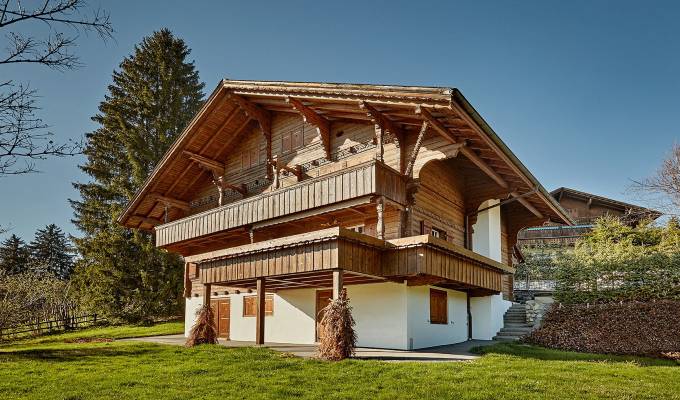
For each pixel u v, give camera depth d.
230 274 13.69
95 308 29.09
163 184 20.78
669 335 13.94
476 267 14.75
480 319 17.25
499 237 18.95
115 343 14.75
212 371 9.03
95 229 30.88
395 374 8.48
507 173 15.32
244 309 18.03
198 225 18.12
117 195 30.84
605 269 17.83
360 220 14.73
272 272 12.41
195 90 35.06
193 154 19.28
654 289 16.86
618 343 13.83
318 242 11.38
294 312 16.25
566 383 7.88
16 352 12.10
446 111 11.78
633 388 7.63
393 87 12.19
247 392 7.38
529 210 19.33
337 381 8.02
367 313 14.02
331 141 15.97
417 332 13.61
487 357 10.64
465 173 17.44
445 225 15.88
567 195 36.59
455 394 7.12
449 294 16.02
